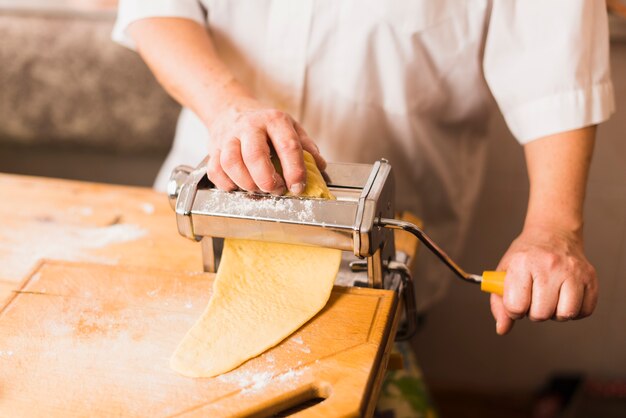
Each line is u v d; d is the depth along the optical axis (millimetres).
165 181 1316
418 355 1810
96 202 1063
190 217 747
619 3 1377
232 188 754
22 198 1066
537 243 812
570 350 1706
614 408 1642
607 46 939
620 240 1551
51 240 962
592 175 1504
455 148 1226
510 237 1599
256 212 725
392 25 1019
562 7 907
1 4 1612
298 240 729
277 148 749
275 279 768
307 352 691
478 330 1731
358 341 704
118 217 1024
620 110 1428
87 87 1659
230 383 654
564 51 909
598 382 1690
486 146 1277
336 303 760
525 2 929
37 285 792
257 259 784
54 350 695
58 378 660
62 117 1710
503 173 1525
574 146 920
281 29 1050
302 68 1076
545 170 921
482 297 1679
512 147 1491
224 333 708
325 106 1118
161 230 993
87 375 664
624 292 1602
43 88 1672
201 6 1086
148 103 1662
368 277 792
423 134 1156
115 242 960
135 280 803
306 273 771
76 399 636
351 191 781
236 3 1050
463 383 1823
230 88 936
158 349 698
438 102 1130
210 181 788
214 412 620
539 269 763
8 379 657
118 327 728
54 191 1089
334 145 1154
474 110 1169
